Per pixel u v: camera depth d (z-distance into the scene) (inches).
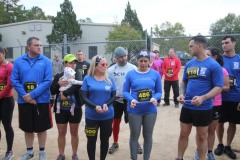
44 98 188.7
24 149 229.5
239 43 380.2
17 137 262.4
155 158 210.1
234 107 199.8
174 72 382.3
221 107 201.3
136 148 181.8
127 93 179.2
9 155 202.8
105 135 174.9
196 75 164.6
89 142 172.7
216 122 189.8
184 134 178.5
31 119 188.5
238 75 199.0
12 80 185.6
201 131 168.1
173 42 450.3
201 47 163.0
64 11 1107.3
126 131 276.7
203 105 164.6
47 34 1111.6
